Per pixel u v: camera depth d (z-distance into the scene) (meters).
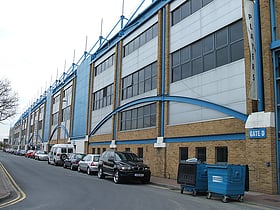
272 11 14.57
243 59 15.86
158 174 21.81
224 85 16.97
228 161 16.08
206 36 18.86
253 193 13.60
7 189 13.23
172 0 22.44
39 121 70.62
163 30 23.19
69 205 9.91
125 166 17.88
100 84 35.16
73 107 44.41
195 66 19.61
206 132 17.78
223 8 17.62
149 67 24.88
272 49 14.19
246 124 14.77
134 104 26.41
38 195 12.27
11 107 31.31
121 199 11.53
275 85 14.06
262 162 13.80
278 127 13.82
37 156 48.44
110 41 33.56
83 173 24.94
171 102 21.61
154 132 22.97
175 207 10.03
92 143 35.94
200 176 13.24
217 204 11.07
